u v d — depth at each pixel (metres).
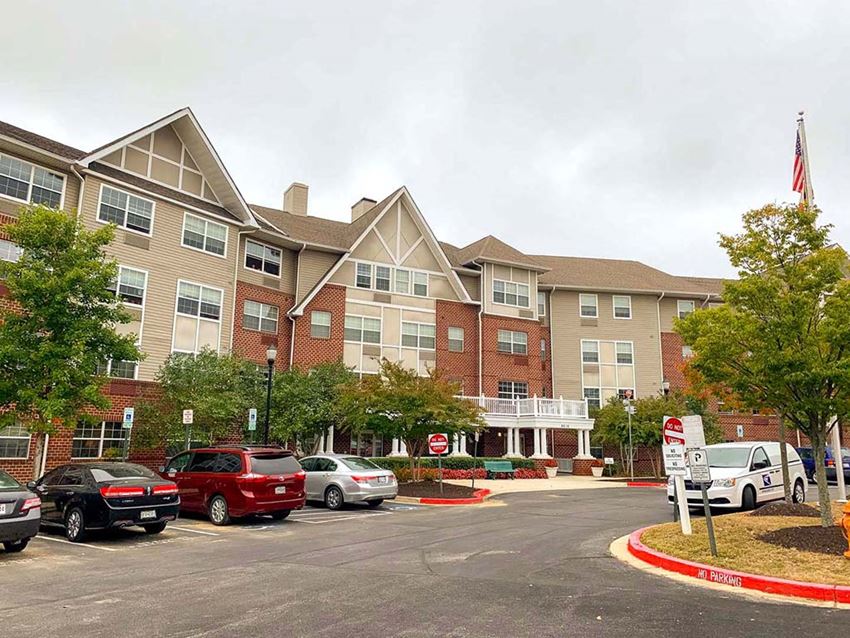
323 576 8.80
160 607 7.14
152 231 25.44
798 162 18.06
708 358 12.09
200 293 26.92
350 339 32.62
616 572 9.05
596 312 41.25
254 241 30.42
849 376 10.07
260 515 16.28
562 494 23.00
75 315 15.84
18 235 15.77
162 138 26.88
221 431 22.12
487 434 36.06
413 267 35.38
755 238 11.84
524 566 9.52
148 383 24.05
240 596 7.64
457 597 7.57
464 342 36.12
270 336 30.30
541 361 39.50
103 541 12.22
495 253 38.03
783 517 12.89
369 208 39.38
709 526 9.32
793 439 40.19
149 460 23.42
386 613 6.86
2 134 20.70
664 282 42.97
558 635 6.07
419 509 18.17
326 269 32.81
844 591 7.29
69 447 21.52
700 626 6.34
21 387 15.08
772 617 6.67
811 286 11.02
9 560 10.20
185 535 13.02
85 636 6.10
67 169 22.91
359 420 23.00
